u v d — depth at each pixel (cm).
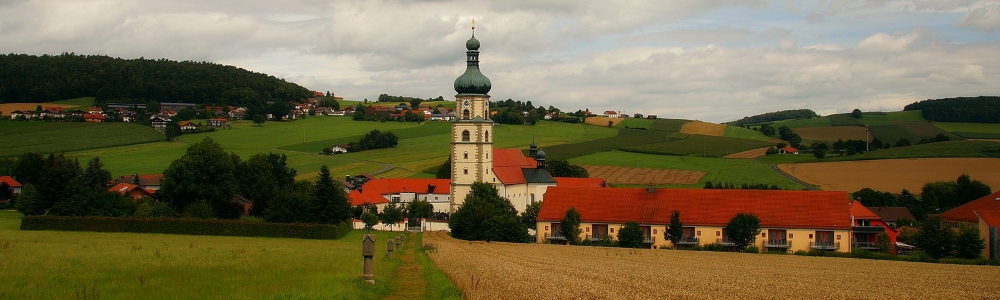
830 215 11781
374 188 19562
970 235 10606
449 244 10806
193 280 4900
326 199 13262
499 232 12519
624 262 7844
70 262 5731
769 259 9238
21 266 5331
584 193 13425
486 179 16900
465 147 16825
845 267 8044
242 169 17838
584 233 12750
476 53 17025
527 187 18262
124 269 5425
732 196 12600
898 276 6838
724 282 5722
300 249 8625
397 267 6425
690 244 12062
